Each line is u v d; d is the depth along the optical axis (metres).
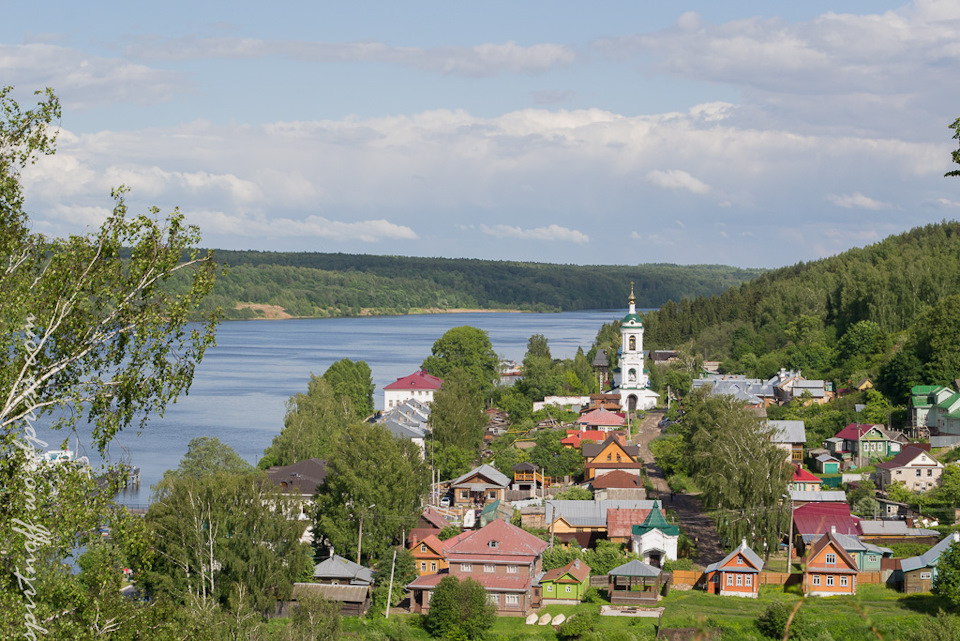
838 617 84.06
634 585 93.94
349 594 93.31
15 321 32.16
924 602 88.94
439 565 100.69
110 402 34.62
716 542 112.81
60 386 34.44
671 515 119.62
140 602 39.22
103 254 34.31
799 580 96.50
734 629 82.69
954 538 95.69
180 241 35.62
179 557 87.38
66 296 33.53
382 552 103.00
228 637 68.06
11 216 33.88
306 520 99.38
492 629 87.75
